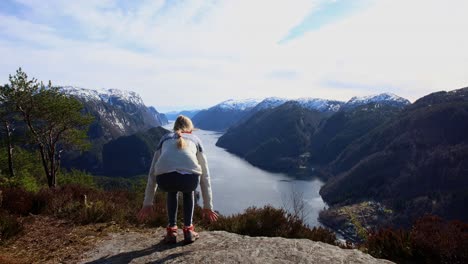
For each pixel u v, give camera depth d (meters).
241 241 4.64
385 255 6.62
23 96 20.30
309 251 4.24
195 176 4.23
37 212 8.05
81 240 5.67
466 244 6.19
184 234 4.64
